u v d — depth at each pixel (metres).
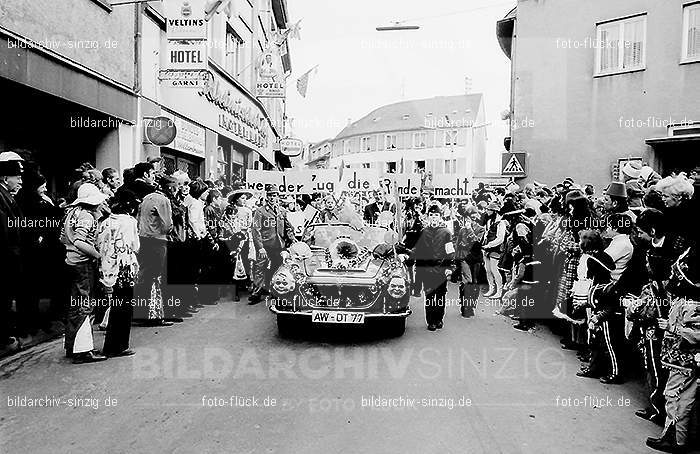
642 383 6.28
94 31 11.09
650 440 4.67
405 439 4.72
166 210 8.64
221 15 18.45
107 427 4.88
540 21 17.95
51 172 11.35
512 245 10.20
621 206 6.65
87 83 10.66
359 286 7.80
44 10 9.40
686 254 4.64
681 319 4.54
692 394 4.51
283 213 11.05
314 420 5.09
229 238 10.91
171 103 15.01
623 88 16.45
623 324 6.20
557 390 6.02
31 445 4.50
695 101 15.29
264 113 26.59
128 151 12.66
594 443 4.72
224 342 7.72
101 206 7.56
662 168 15.91
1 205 6.80
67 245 6.70
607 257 6.25
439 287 8.66
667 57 15.65
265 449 4.48
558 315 7.65
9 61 8.29
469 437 4.79
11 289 6.99
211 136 18.22
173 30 12.91
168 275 9.42
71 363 6.68
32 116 10.54
